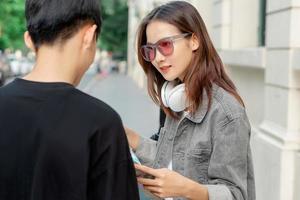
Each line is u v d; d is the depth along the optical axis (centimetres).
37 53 148
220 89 192
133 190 140
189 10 201
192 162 190
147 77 224
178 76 203
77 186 132
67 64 146
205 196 175
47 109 137
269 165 511
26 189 134
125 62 5000
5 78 2738
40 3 144
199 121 190
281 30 497
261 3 693
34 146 134
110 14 5025
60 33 144
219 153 184
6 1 2495
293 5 469
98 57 5200
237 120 184
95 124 135
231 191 181
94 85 2802
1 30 2586
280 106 499
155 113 1428
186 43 200
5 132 137
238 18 739
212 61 199
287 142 471
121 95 2103
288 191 474
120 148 138
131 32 4300
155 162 212
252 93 657
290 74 472
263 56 562
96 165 135
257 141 559
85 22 146
